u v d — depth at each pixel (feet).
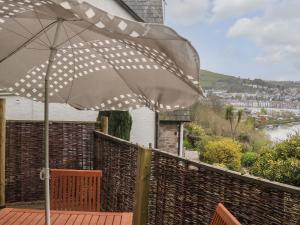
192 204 12.57
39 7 6.44
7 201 24.08
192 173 12.60
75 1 5.25
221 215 8.25
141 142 41.50
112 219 11.87
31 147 24.59
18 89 11.77
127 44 7.34
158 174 14.76
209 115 87.92
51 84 11.90
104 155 22.12
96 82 11.50
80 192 14.23
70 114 35.63
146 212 14.88
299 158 26.14
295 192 8.46
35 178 24.88
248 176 10.00
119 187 19.10
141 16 45.37
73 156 25.35
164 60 6.86
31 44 10.63
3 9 7.09
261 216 9.55
